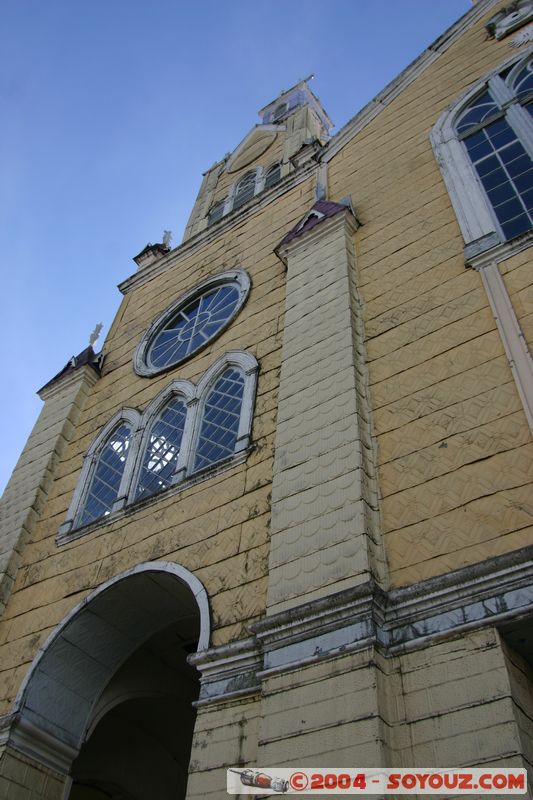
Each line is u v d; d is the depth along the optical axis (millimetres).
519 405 7492
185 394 12297
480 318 8742
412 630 6371
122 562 9992
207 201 21125
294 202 15141
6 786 8625
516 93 12352
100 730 12828
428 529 7133
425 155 12656
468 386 8109
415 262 10406
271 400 10305
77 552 10969
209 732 7020
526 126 11445
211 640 7840
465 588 6316
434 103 13797
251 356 11562
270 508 8695
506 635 6000
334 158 15117
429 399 8328
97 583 10070
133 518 10594
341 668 6246
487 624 5988
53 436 13844
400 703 5969
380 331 9750
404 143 13484
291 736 6098
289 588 7289
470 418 7773
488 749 5285
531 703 5828
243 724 6840
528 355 7879
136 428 12461
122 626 10234
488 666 5750
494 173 11031
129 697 11242
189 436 11234
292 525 7902
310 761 5820
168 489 10406
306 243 12312
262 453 9539
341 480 7867
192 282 15875
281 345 11234
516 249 9203
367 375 9234
